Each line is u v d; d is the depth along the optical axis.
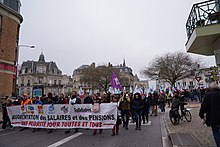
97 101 10.00
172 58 42.94
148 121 13.75
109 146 7.21
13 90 27.08
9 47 26.28
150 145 7.25
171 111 11.70
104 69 59.75
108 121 9.48
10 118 11.63
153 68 44.28
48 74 86.12
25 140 8.38
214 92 5.49
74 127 10.02
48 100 11.24
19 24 28.97
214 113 5.30
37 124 10.72
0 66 24.61
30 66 85.56
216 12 8.08
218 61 8.57
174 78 42.06
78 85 94.31
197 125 10.83
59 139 8.49
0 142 8.08
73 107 10.15
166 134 9.25
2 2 25.97
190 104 25.89
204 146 6.35
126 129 10.73
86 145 7.39
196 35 7.91
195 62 42.00
